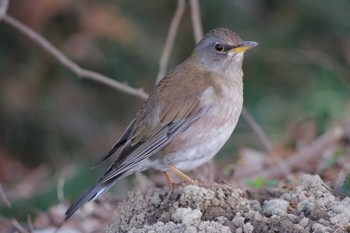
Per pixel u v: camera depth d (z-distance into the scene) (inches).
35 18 642.2
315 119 610.5
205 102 414.0
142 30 660.7
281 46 670.5
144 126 415.2
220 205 372.5
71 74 661.3
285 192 404.8
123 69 653.9
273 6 679.7
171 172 434.9
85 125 669.3
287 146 597.9
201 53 431.2
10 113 657.6
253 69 674.2
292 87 669.9
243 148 582.6
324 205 377.1
